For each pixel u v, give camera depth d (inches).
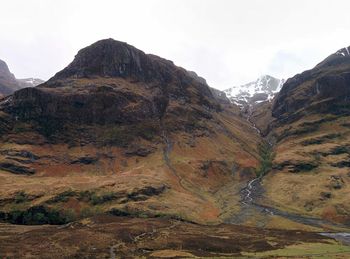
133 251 5132.9
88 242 5482.3
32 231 6437.0
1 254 4734.3
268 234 6953.7
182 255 4913.9
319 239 6550.2
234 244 5821.9
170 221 7583.7
